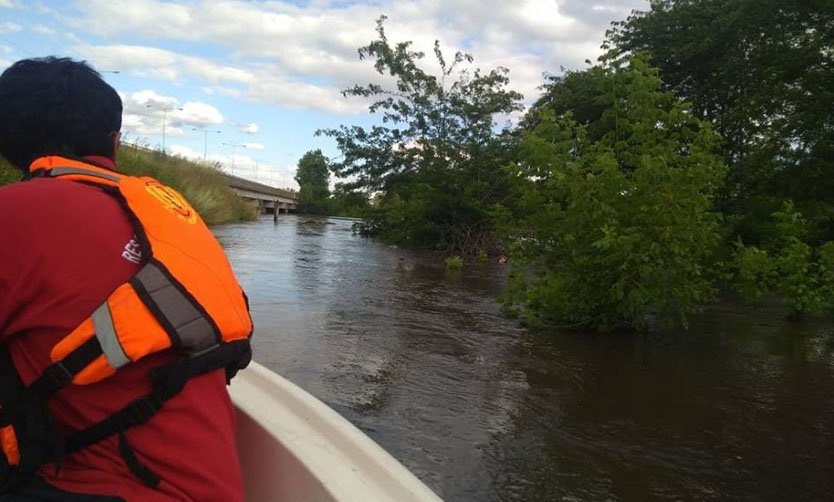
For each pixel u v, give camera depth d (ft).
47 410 4.13
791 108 56.44
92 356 3.93
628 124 28.43
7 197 4.18
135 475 4.09
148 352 4.01
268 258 53.72
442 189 68.64
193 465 4.18
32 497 4.11
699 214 26.61
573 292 27.89
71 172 4.56
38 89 4.74
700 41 64.39
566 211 28.55
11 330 4.14
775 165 55.67
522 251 30.07
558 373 21.26
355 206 83.51
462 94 74.59
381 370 20.49
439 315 30.45
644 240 26.27
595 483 13.29
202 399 4.32
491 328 27.96
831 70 54.34
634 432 16.17
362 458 5.45
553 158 28.76
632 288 26.58
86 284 4.07
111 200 4.44
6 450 4.20
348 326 26.66
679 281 27.20
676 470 14.03
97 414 4.11
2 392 4.15
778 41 56.39
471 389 19.10
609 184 26.96
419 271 50.08
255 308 29.48
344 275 44.21
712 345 26.40
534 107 83.92
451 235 69.36
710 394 19.48
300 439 5.73
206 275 4.41
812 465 14.51
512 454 14.53
